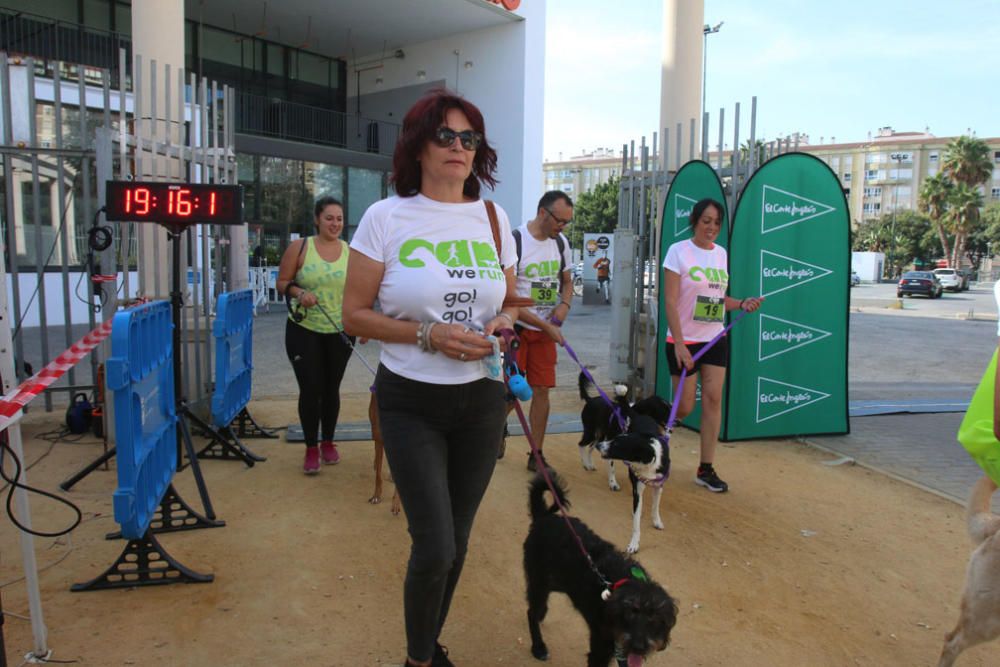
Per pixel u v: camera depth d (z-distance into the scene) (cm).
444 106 246
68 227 1365
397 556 398
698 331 528
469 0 2089
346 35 2414
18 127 1238
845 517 484
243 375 600
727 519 475
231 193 434
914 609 361
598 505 495
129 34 1975
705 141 679
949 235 7825
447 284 244
